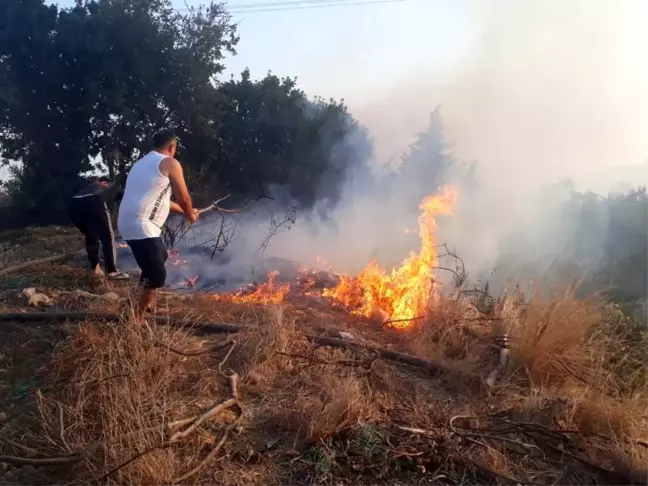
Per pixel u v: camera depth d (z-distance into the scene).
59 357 4.29
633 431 3.97
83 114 22.36
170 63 22.36
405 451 3.51
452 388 4.61
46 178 22.08
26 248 9.99
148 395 3.71
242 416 3.80
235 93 25.25
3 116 21.62
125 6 22.09
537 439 3.81
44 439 3.41
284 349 4.76
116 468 3.02
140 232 5.11
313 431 3.58
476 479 3.39
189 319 5.33
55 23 22.28
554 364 4.79
